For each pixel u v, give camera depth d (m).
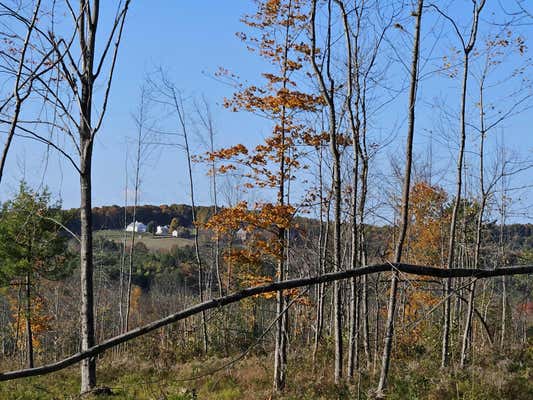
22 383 14.15
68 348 38.44
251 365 17.22
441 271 4.39
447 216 23.72
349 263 17.83
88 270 12.23
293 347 19.44
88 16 10.23
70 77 7.11
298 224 15.00
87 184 12.16
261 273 16.30
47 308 37.28
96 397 11.51
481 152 17.80
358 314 16.70
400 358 17.27
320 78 10.94
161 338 23.27
